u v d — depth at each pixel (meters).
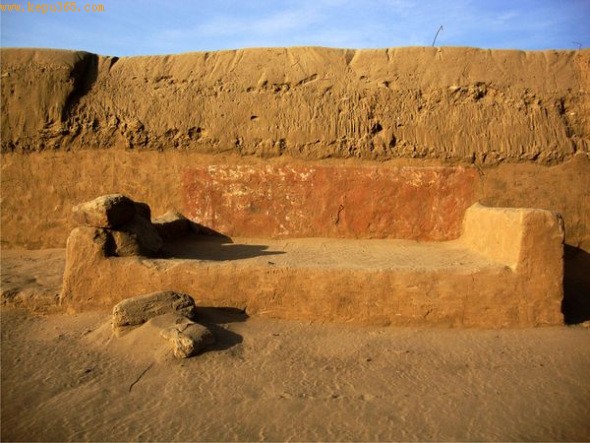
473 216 6.89
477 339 4.95
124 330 4.86
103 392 4.05
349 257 6.14
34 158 8.08
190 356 4.48
